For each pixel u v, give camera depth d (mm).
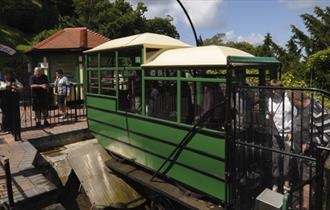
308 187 4602
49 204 6195
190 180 5855
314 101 4785
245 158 5074
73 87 13242
